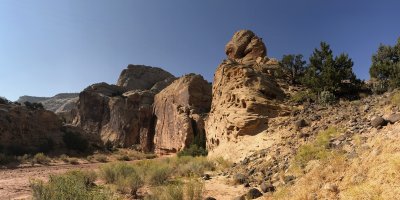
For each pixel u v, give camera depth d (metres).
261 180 12.27
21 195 12.89
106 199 8.19
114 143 76.12
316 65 27.84
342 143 10.97
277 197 8.73
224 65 30.73
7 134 47.31
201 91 64.94
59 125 57.56
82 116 89.44
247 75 26.38
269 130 19.52
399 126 9.34
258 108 21.91
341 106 19.03
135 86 106.56
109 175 15.66
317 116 17.86
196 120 54.75
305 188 8.09
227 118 23.52
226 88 27.83
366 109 14.91
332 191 7.28
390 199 5.94
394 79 21.91
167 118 64.06
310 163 10.85
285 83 28.45
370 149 8.12
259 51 37.06
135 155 58.34
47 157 41.56
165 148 61.00
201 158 25.67
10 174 23.47
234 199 9.88
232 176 14.93
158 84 103.56
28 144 49.31
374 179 6.77
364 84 26.27
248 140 20.16
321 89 24.28
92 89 96.62
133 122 76.50
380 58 29.52
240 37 39.88
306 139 14.88
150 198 10.24
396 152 7.07
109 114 84.56
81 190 8.06
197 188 10.20
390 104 13.35
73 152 51.69
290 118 19.97
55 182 9.09
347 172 7.72
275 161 13.91
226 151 21.89
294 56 30.27
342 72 25.17
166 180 14.83
